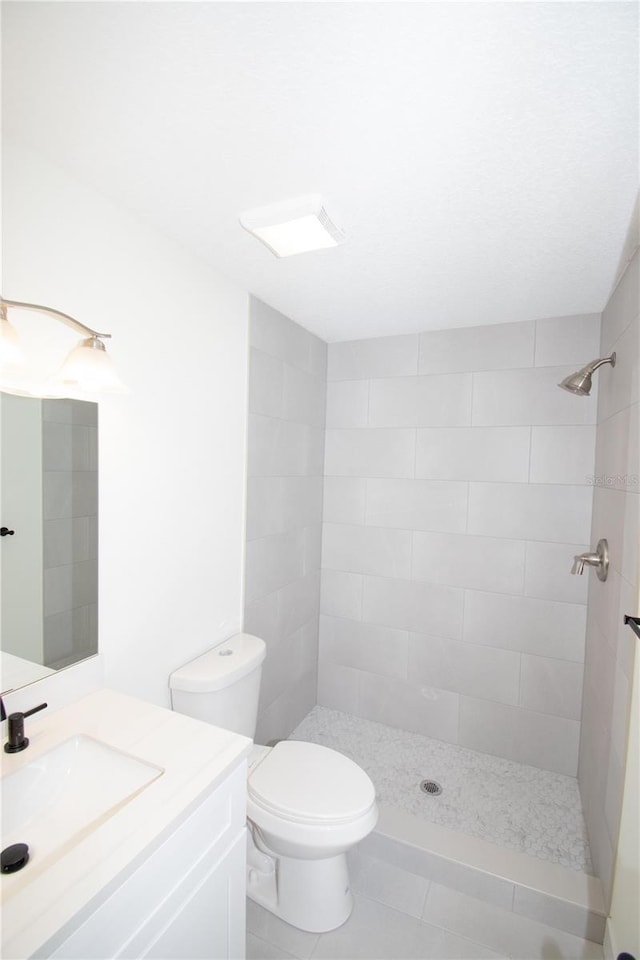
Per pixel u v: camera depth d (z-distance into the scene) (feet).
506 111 2.87
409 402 7.76
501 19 2.27
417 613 7.78
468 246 4.70
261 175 3.65
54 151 3.41
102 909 2.35
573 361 6.68
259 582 6.59
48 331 3.58
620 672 4.52
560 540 6.79
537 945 4.60
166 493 4.84
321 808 4.29
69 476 3.81
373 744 7.48
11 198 3.29
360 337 8.02
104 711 3.81
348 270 5.35
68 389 3.76
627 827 4.15
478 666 7.36
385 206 4.01
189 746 3.40
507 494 7.11
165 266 4.69
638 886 3.89
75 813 3.18
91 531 4.02
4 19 2.37
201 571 5.42
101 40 2.46
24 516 3.49
